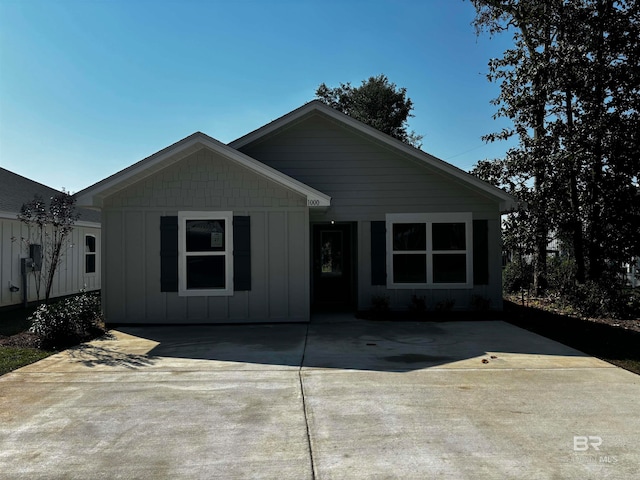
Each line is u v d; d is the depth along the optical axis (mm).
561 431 4156
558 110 12172
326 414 4590
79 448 3885
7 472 3482
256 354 7207
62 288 15344
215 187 10031
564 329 9250
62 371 6281
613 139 10883
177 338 8516
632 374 6000
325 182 11602
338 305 13273
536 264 14797
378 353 7246
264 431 4188
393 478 3342
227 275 10008
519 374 6008
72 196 9562
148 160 9414
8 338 8562
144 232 9977
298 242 10078
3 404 4969
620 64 11016
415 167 11555
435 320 10469
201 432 4188
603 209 11367
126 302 9945
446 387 5457
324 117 11570
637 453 3721
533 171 12359
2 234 12344
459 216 11516
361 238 11594
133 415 4621
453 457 3654
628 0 11195
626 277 14133
